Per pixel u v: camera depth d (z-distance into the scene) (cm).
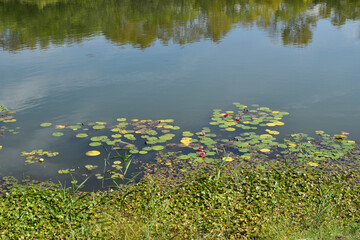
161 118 1121
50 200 711
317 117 1117
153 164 855
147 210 682
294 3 4262
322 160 859
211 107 1208
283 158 873
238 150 909
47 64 1778
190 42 2278
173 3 4144
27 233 612
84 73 1628
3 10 3594
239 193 723
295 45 2175
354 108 1187
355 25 2784
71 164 862
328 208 671
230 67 1714
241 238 615
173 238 597
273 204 705
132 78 1552
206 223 650
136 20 3086
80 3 4112
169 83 1481
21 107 1235
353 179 778
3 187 767
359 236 547
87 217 666
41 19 3105
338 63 1756
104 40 2319
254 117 1105
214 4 4116
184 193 743
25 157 895
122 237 593
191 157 881
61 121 1112
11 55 1966
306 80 1495
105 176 813
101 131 1033
